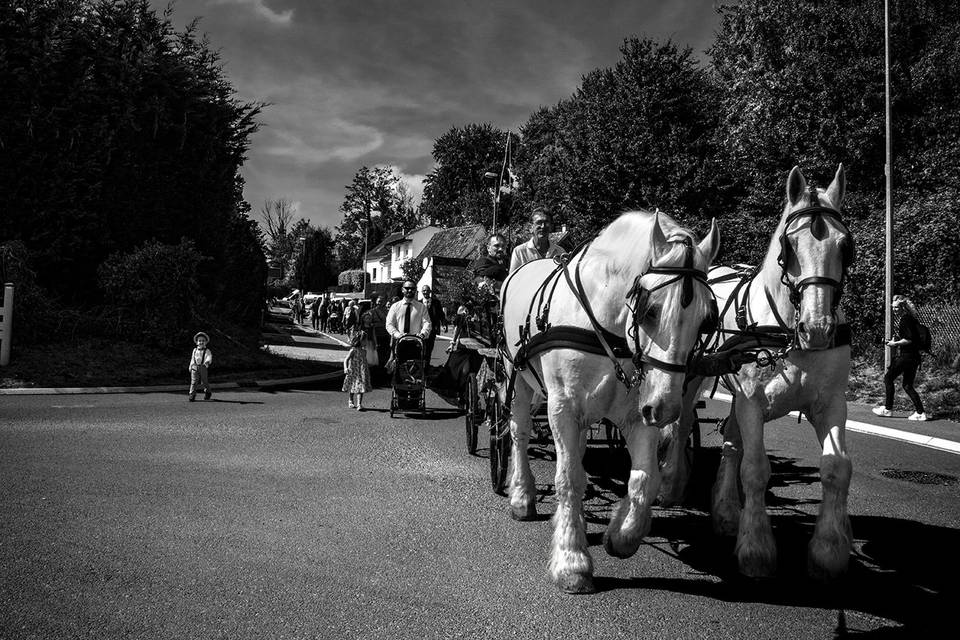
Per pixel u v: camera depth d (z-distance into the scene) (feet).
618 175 87.97
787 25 79.87
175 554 14.10
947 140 65.87
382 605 11.96
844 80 69.72
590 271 13.52
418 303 36.63
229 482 20.36
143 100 55.47
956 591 13.16
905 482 22.41
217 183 62.85
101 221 52.39
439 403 41.96
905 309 36.42
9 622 10.83
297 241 294.87
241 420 32.60
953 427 33.78
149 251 51.47
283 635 10.74
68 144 51.13
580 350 13.01
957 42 69.26
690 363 11.71
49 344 47.96
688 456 19.16
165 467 22.00
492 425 20.48
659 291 11.35
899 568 14.37
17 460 22.00
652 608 12.16
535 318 15.08
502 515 17.69
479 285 22.56
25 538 14.70
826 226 12.62
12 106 49.01
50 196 49.85
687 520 17.87
